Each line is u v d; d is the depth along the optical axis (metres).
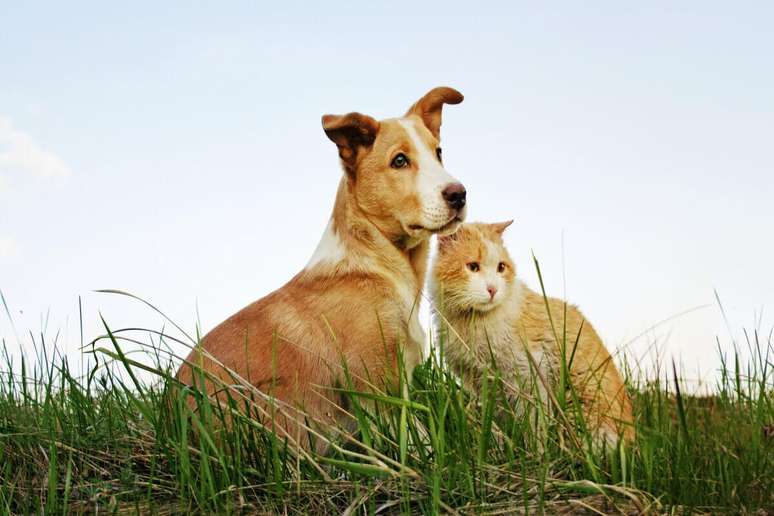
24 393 3.63
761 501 2.83
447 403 3.09
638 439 3.32
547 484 2.98
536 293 4.93
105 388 3.62
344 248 3.90
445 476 3.01
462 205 3.80
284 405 3.40
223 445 3.09
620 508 2.82
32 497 3.07
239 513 2.89
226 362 3.70
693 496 2.79
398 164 3.88
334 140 3.95
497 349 4.62
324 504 2.99
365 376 3.70
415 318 4.00
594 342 4.63
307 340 3.71
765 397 3.78
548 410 3.63
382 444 3.40
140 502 3.06
